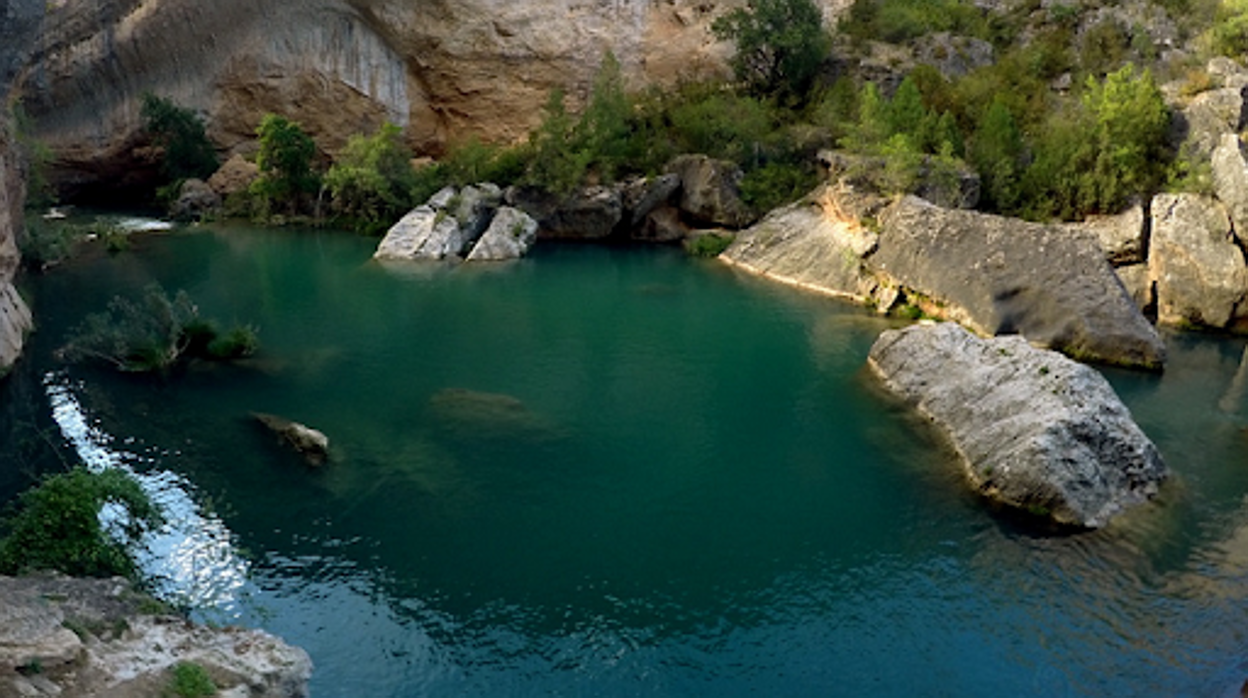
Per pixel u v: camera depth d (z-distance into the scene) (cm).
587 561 1546
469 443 2019
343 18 5541
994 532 1661
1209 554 1588
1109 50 4875
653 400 2327
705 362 2658
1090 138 3822
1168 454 2033
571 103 5747
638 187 4628
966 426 2036
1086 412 1809
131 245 4281
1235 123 3706
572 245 4612
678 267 4075
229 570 1465
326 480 1806
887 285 3353
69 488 1277
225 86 5591
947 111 4222
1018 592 1472
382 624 1349
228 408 2167
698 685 1241
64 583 1160
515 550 1573
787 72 5131
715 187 4541
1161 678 1260
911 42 5403
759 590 1473
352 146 5050
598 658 1291
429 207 4478
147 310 2884
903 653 1318
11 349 2391
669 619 1391
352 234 4778
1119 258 3559
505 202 4697
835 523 1697
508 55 5641
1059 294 2820
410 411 2191
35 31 2575
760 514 1730
